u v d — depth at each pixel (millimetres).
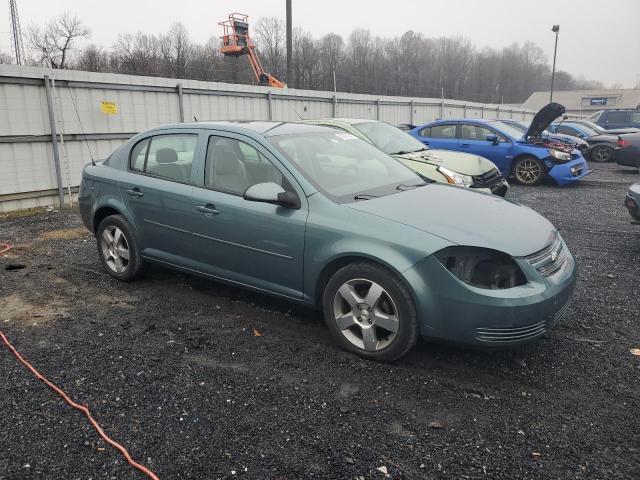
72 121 9672
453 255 3246
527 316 3193
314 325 4180
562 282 3430
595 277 5332
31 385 3285
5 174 8828
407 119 21453
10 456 2621
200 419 2920
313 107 15906
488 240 3289
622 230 7355
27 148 9070
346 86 38438
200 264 4488
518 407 3047
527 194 10578
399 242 3340
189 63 33500
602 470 2521
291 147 4188
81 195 5488
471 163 8031
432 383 3303
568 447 2691
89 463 2574
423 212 3611
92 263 5922
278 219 3834
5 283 5262
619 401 3107
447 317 3244
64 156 9617
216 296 4832
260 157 4098
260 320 4285
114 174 5109
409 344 3402
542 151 11398
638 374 3412
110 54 34188
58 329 4137
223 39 26906
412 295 3311
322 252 3631
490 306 3152
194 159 4484
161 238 4730
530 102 70062
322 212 3686
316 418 2932
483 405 3064
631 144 13602
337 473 2500
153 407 3035
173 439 2750
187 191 4430
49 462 2578
